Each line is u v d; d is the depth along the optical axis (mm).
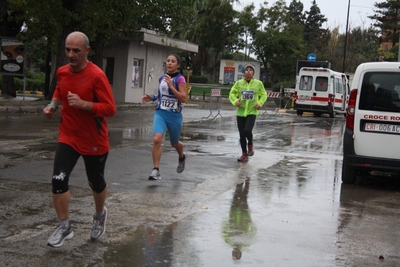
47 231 6133
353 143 10164
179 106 9352
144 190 8492
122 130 17297
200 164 11289
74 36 5418
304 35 93250
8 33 30500
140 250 5707
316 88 33344
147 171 10039
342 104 36094
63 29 25547
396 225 7367
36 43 51594
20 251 5461
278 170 11273
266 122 25406
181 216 7121
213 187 9086
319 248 6094
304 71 33625
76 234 6109
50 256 5371
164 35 35438
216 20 63750
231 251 5820
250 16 64312
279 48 64438
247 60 67625
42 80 45969
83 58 5480
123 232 6297
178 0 29109
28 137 14078
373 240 6543
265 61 65875
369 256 5906
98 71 5531
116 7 26234
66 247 5672
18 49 25531
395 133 9945
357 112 10141
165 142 14664
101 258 5410
